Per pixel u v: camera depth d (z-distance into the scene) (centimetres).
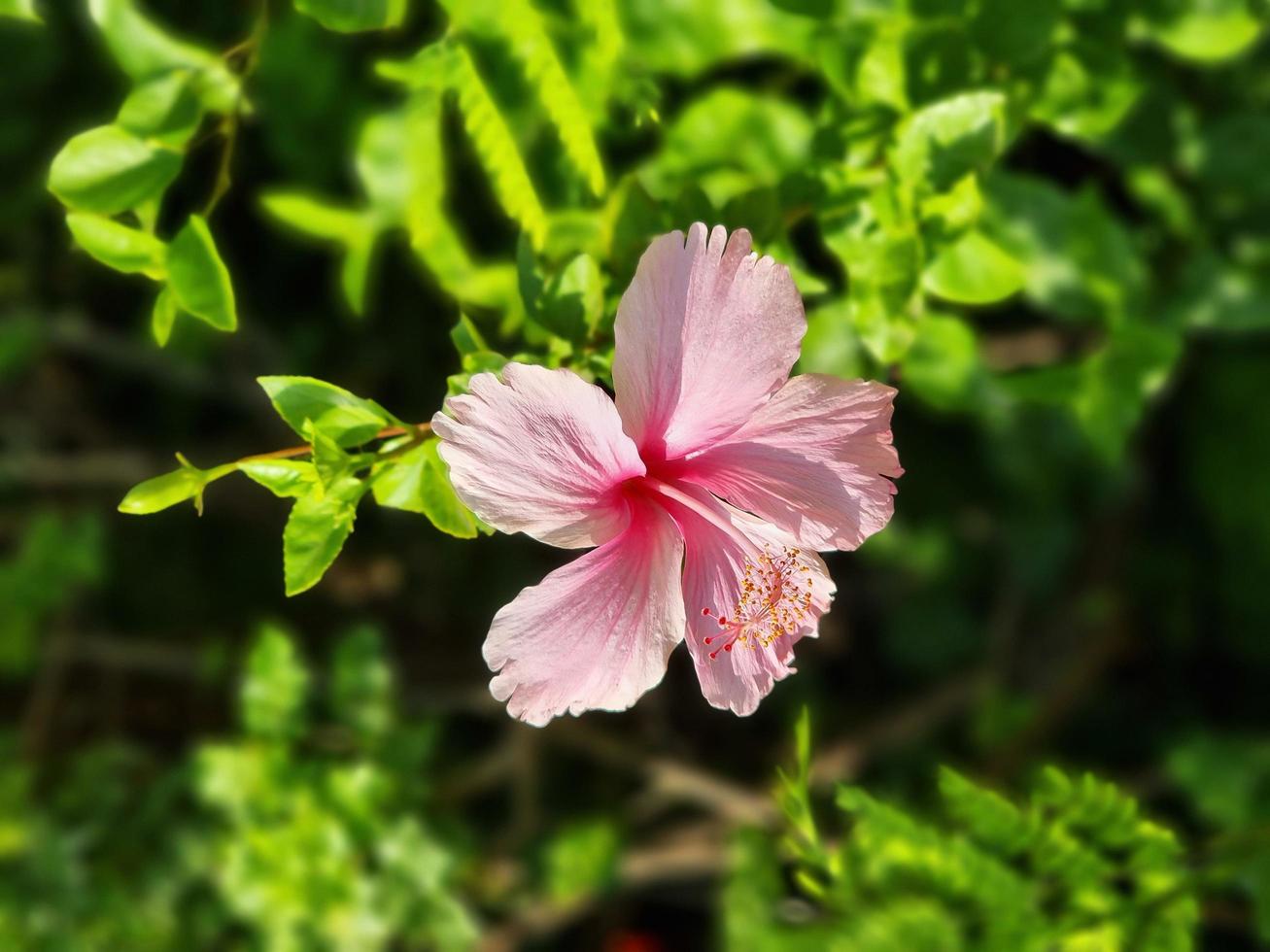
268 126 55
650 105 38
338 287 67
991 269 36
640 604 31
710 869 74
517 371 28
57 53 59
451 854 58
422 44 53
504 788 78
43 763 72
